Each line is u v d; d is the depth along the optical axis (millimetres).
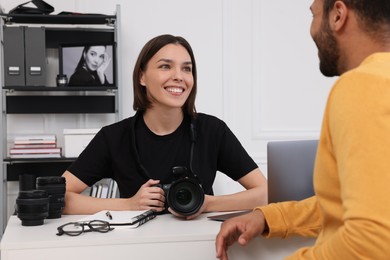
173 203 1482
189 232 1284
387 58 840
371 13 867
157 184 1668
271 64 3904
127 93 3693
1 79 3406
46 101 3555
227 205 1774
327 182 901
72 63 3459
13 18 3408
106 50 3461
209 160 2037
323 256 838
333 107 830
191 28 3771
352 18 895
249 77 3871
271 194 1511
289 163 1513
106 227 1302
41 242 1183
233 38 3838
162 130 2014
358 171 761
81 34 3594
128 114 3697
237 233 1260
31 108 3533
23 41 3330
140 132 2008
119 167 1982
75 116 3676
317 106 3975
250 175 2064
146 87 1985
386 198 737
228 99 3838
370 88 788
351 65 922
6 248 1168
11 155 3330
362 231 743
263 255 1332
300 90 3947
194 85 2018
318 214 1291
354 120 782
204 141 2031
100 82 3455
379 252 736
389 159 749
